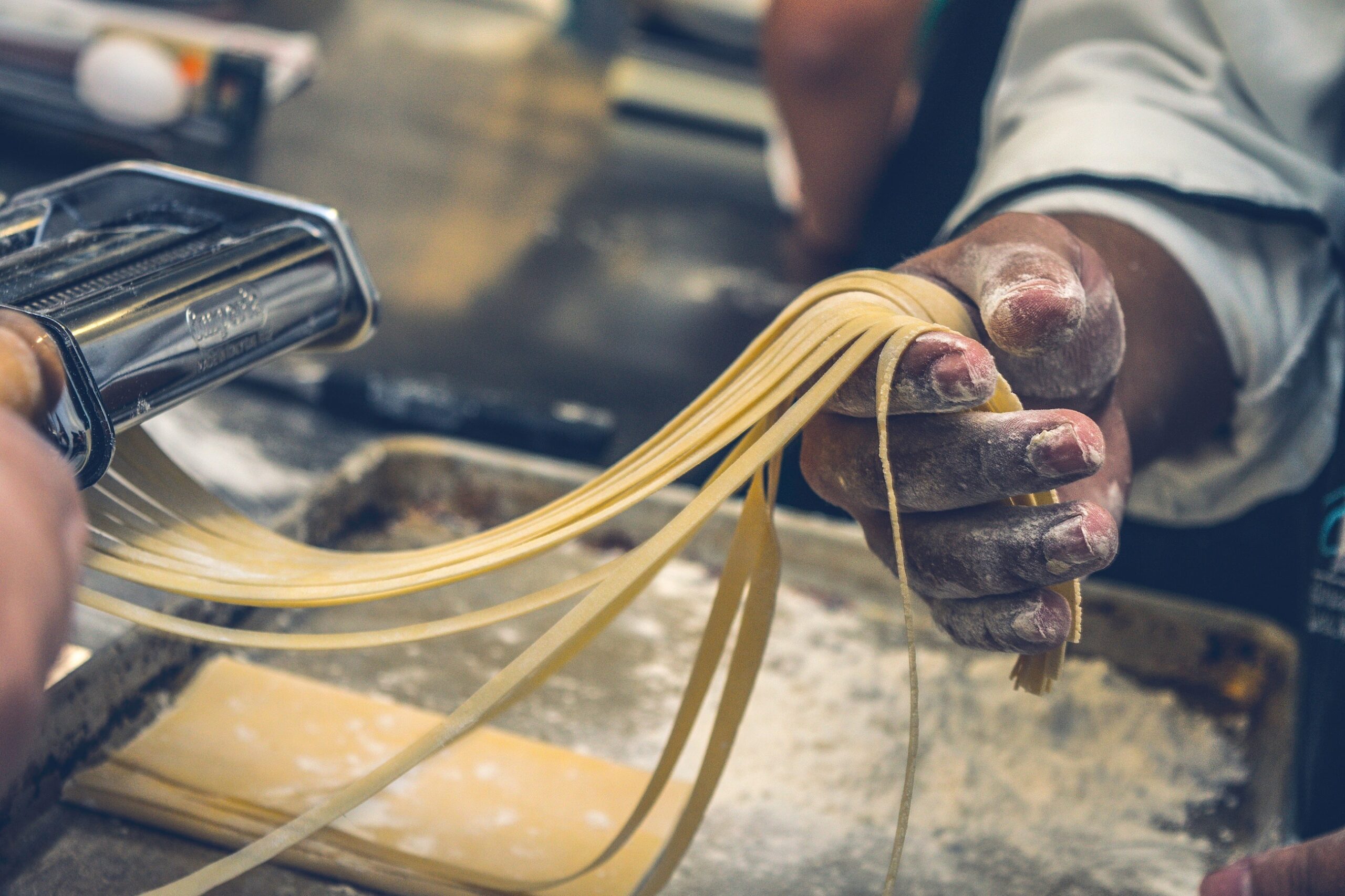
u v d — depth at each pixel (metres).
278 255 0.44
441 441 0.76
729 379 0.41
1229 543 1.03
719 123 2.09
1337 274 0.65
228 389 0.90
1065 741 0.66
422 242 1.41
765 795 0.57
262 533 0.48
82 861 0.45
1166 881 0.56
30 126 1.19
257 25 2.05
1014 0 1.15
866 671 0.69
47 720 0.47
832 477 0.38
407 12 2.44
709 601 0.74
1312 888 0.40
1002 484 0.34
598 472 0.80
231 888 0.45
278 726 0.54
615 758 0.58
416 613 0.68
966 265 0.41
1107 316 0.42
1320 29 0.65
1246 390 0.62
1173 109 0.66
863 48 1.28
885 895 0.31
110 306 0.37
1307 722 0.62
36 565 0.22
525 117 1.99
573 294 1.38
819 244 1.62
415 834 0.48
